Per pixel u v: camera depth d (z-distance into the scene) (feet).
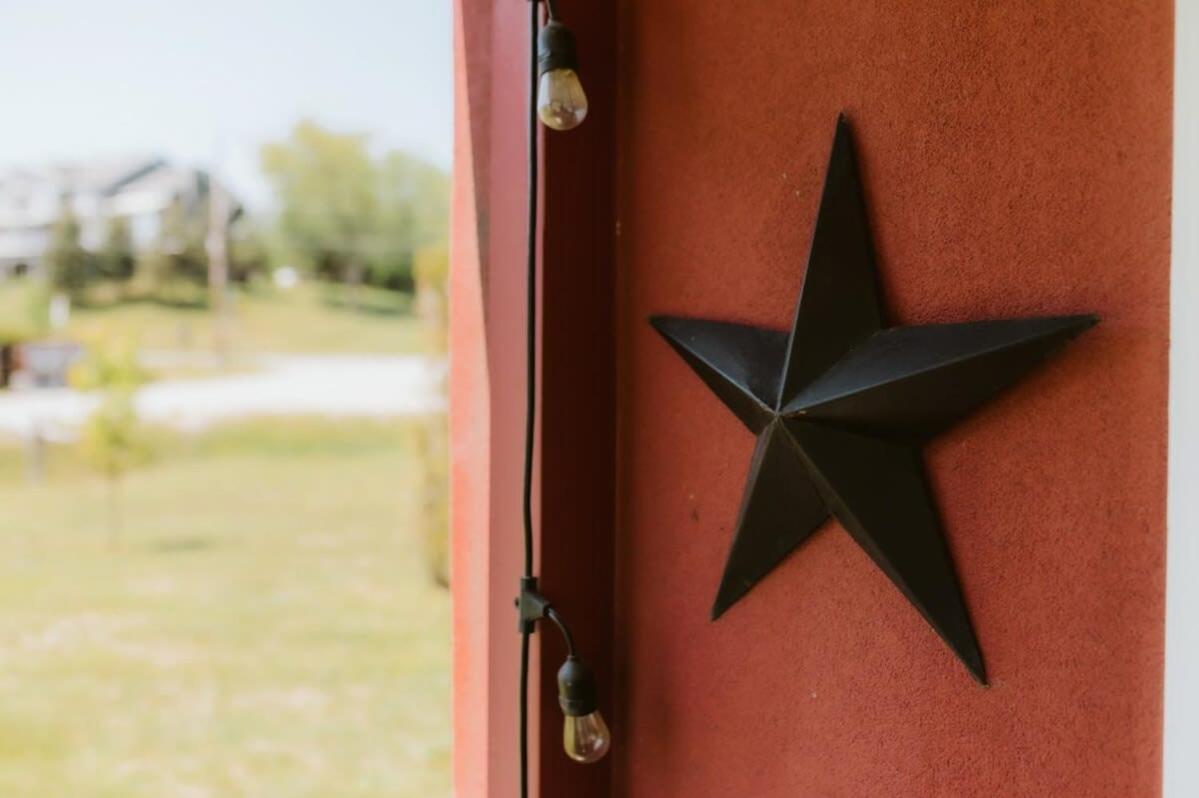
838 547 3.75
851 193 3.66
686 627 4.26
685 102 4.21
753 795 4.03
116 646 20.49
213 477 35.09
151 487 33.78
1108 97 3.18
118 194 44.42
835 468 3.62
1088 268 3.21
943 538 3.49
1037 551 3.30
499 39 4.62
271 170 45.01
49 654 20.06
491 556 4.65
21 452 35.22
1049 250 3.28
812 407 3.61
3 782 14.76
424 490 24.90
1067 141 3.25
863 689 3.70
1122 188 3.15
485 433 4.74
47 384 41.27
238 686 18.48
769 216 3.93
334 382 43.16
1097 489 3.19
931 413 3.44
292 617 22.07
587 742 4.01
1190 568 3.02
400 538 28.25
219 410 40.24
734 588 4.02
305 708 17.51
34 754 15.76
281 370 44.73
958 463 3.46
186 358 43.96
